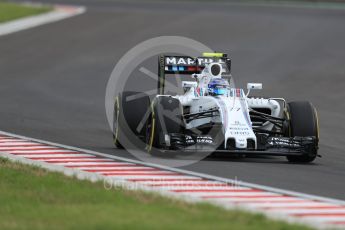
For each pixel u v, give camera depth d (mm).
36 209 29984
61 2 173000
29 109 67625
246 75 88375
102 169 40438
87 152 46531
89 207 30125
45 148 47938
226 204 32000
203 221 27766
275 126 47875
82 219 28000
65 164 41969
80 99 74312
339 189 37094
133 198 31906
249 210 30578
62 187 34000
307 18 136375
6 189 33938
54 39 115062
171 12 146250
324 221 30188
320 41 110688
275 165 43688
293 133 44812
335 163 46031
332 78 85875
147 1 175750
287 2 175375
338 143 54875
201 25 126375
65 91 78875
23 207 30391
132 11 148625
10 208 30141
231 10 150875
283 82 84500
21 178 36094
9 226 27203
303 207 32625
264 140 44531
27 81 84750
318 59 97375
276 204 32969
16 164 40438
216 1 178875
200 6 160750
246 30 121062
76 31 122312
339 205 33250
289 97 76688
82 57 100438
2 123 59656
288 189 36406
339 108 70625
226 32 119000
